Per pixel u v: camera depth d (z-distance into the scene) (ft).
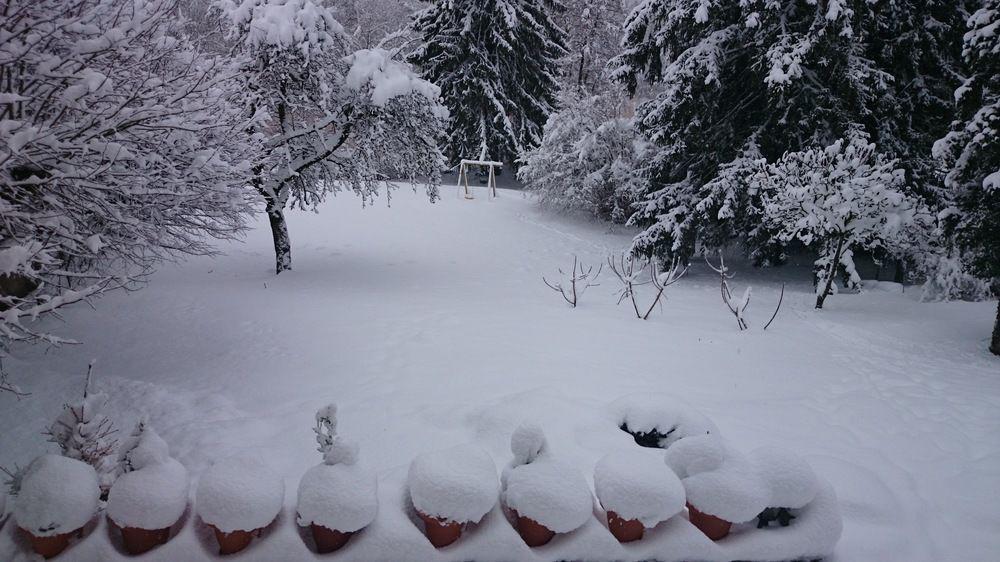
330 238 55.01
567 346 25.62
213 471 6.81
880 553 10.41
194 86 18.12
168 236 25.05
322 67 37.52
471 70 87.81
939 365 25.75
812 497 7.94
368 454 14.33
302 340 25.85
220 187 21.95
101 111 16.07
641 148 61.31
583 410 16.42
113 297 33.14
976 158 28.66
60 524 6.26
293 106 39.14
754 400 19.86
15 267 13.12
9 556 6.48
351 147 40.86
